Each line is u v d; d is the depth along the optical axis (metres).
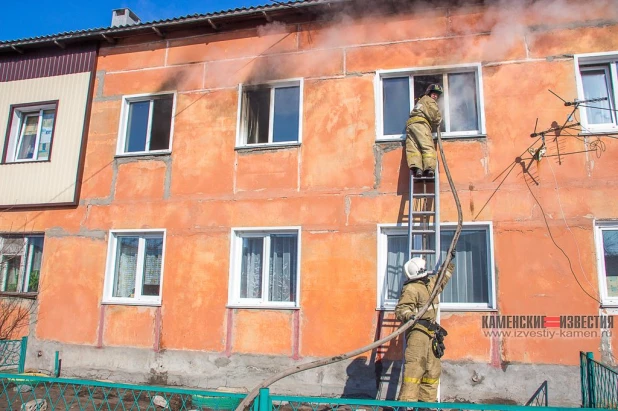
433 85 7.42
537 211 7.14
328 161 8.05
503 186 7.31
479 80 7.69
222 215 8.37
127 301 8.54
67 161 9.42
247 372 7.72
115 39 9.72
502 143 7.43
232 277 8.14
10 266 9.59
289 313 7.73
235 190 8.39
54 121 9.69
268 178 8.27
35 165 9.61
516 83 7.55
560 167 7.18
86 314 8.66
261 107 8.78
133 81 9.45
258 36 8.88
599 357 6.61
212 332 8.01
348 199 7.84
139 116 9.46
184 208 8.59
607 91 7.47
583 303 6.78
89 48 9.82
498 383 6.81
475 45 7.82
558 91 7.38
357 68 8.23
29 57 10.23
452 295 7.34
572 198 7.07
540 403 6.64
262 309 7.86
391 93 8.21
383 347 7.24
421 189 7.60
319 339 7.54
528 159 7.30
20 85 10.14
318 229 7.88
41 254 9.43
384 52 8.17
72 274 8.91
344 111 8.14
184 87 9.10
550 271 6.95
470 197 7.38
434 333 5.61
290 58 8.62
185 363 8.02
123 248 8.99
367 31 8.33
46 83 9.95
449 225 7.38
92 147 9.38
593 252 6.87
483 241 7.39
